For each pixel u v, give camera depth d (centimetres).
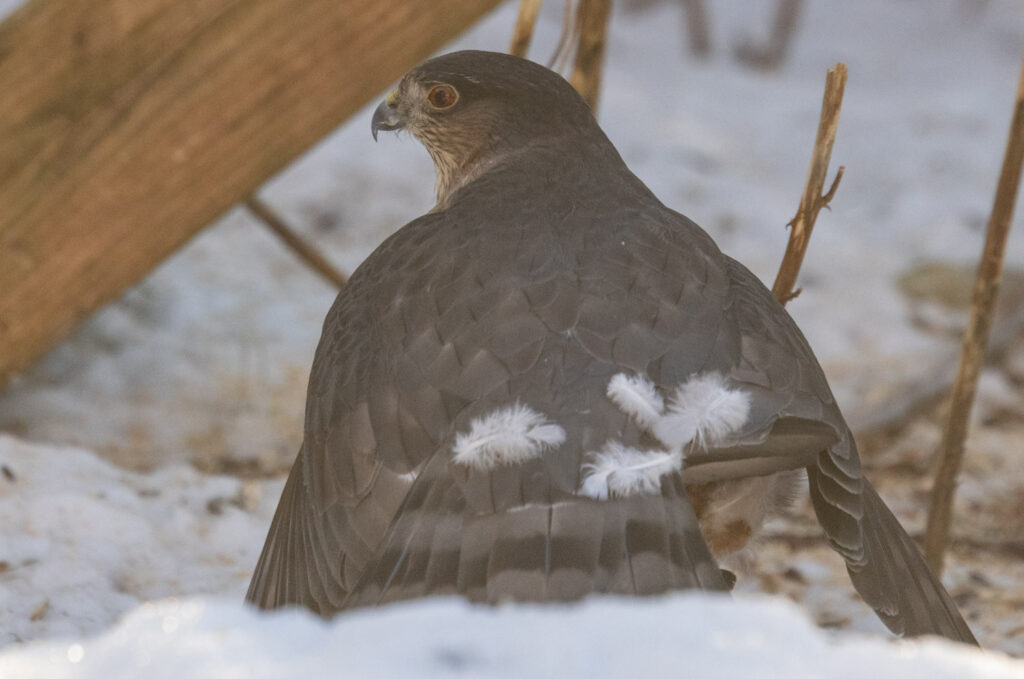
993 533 1048
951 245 1647
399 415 576
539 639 348
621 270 604
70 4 888
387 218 1570
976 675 363
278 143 916
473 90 780
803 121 2061
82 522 807
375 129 809
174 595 773
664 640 351
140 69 897
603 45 882
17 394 1191
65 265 938
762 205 1694
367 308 633
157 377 1232
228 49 894
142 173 919
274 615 370
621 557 491
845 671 353
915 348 1429
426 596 488
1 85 902
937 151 1931
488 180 721
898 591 612
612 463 520
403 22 894
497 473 520
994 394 1320
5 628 711
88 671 357
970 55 2570
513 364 564
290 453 1147
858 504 590
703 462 560
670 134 1895
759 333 602
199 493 892
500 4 915
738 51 2412
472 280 602
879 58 2505
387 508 564
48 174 915
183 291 1367
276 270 1445
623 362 564
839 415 614
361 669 334
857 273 1575
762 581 904
